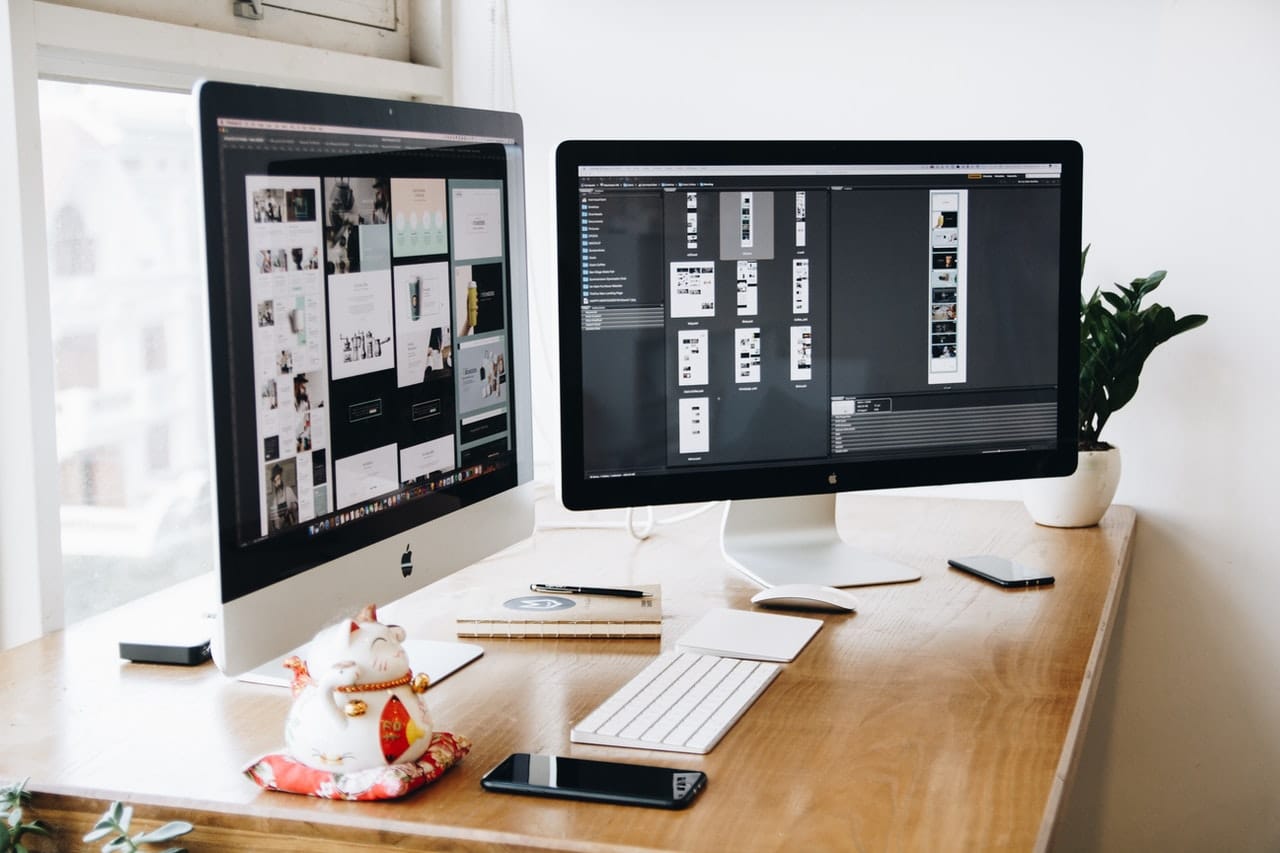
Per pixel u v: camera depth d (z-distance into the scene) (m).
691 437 1.51
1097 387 1.85
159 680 1.26
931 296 1.56
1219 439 1.98
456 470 1.35
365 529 1.19
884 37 2.07
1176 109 1.95
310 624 1.12
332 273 1.14
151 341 1.81
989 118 2.04
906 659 1.30
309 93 1.10
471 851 0.92
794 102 2.12
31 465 1.44
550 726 1.13
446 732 1.07
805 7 2.09
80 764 1.05
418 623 1.43
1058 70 2.00
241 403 1.03
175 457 1.88
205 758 1.06
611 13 2.18
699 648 1.31
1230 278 1.95
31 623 1.46
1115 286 1.93
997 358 1.59
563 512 1.99
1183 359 1.98
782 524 1.70
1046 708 1.16
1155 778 2.09
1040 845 0.89
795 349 1.53
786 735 1.10
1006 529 1.87
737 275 1.50
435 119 1.29
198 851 0.99
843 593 1.48
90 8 1.53
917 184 1.54
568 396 1.46
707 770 1.02
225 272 1.01
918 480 1.59
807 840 0.90
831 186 1.51
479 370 1.39
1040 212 1.58
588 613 1.40
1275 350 1.94
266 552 1.07
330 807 0.96
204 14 1.74
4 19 1.39
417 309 1.27
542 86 2.23
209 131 0.99
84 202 1.66
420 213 1.27
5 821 1.00
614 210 1.45
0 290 1.42
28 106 1.42
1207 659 2.04
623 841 0.90
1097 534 1.83
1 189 1.41
